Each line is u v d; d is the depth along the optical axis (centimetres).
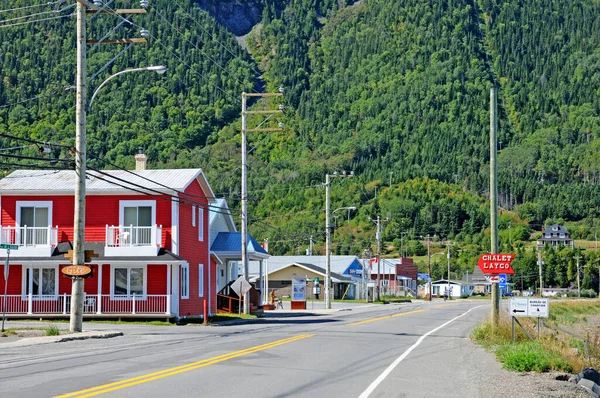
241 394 2266
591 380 2984
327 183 10825
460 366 3275
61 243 6575
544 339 4144
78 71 4731
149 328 5578
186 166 15850
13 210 6631
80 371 2714
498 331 4562
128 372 2692
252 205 19412
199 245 7250
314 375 2761
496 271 4753
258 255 8412
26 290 6488
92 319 6356
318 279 15462
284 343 4072
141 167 7419
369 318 7525
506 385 2759
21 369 2769
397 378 2773
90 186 6625
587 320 9631
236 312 8119
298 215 19300
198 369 2820
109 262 6347
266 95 7512
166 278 6469
